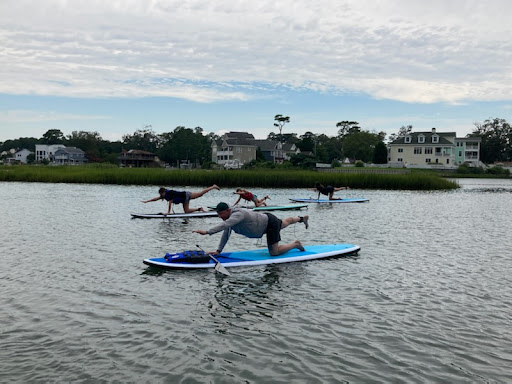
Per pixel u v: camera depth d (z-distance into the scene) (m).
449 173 79.94
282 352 5.99
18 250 11.88
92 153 132.50
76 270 9.87
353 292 8.55
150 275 9.52
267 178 40.44
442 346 6.24
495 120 120.00
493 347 6.23
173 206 23.55
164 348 6.06
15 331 6.56
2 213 19.67
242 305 7.75
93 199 26.69
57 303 7.74
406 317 7.29
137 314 7.28
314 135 137.00
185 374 5.38
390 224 17.92
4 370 5.42
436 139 90.50
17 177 45.38
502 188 45.75
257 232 10.59
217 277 9.42
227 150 97.19
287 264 10.60
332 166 79.31
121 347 6.08
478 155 101.56
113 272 9.73
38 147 139.62
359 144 113.38
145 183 41.19
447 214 21.72
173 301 7.91
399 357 5.89
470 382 5.29
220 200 27.55
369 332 6.67
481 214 21.89
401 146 93.56
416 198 31.53
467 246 13.36
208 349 6.05
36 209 21.33
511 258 11.70
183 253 10.38
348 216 20.53
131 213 18.67
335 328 6.80
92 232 14.89
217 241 13.44
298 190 37.38
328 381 5.27
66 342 6.21
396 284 9.12
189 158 114.62
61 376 5.30
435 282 9.31
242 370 5.50
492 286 9.08
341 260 11.15
